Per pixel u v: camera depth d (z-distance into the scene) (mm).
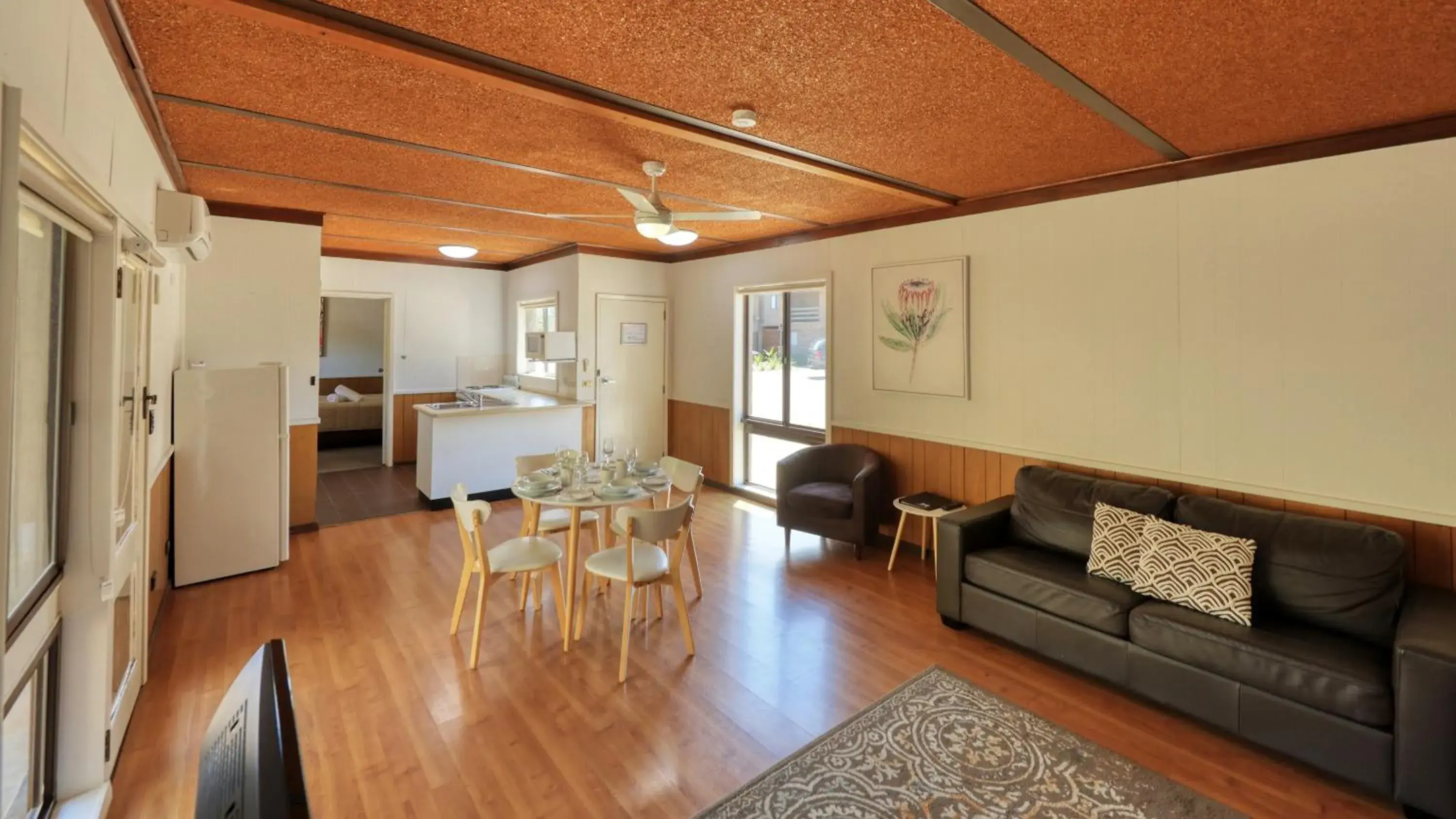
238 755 827
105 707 2031
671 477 4047
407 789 2172
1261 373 3043
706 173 3643
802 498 4621
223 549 3977
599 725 2547
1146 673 2654
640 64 2248
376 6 1881
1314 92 2379
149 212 2857
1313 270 2881
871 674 2961
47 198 1569
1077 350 3705
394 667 2967
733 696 2764
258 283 4629
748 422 6328
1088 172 3520
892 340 4695
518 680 2871
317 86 2490
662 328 7035
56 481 1920
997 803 2125
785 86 2430
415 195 4250
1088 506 3318
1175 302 3311
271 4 1865
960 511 3602
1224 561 2678
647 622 3494
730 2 1844
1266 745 2334
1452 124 2541
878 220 4785
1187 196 3254
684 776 2256
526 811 2080
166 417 3553
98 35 1893
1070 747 2422
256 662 966
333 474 7105
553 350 6277
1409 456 2666
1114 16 1879
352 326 9242
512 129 2961
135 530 2549
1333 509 2857
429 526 5180
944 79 2340
